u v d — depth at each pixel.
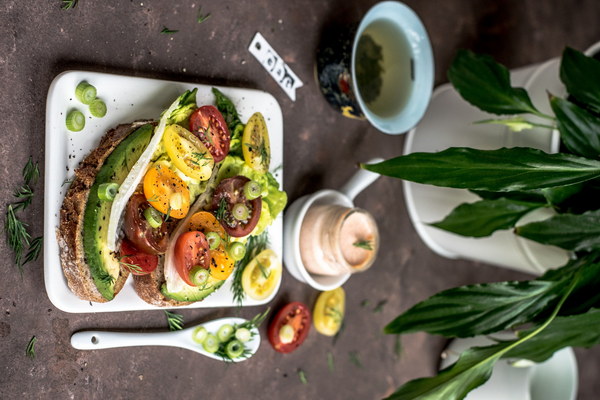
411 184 0.79
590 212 0.62
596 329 0.61
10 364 0.59
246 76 0.70
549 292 0.62
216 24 0.68
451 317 0.62
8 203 0.59
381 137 0.79
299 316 0.72
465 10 0.83
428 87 0.73
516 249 0.71
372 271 0.79
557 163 0.56
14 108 0.59
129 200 0.57
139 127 0.59
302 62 0.73
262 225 0.65
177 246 0.58
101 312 0.63
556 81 0.69
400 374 0.81
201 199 0.61
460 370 0.60
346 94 0.71
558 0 0.90
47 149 0.58
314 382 0.75
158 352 0.66
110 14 0.63
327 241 0.67
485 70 0.68
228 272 0.62
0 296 0.58
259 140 0.65
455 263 0.85
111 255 0.57
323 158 0.75
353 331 0.78
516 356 0.62
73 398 0.62
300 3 0.73
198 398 0.68
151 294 0.60
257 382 0.71
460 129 0.74
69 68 0.61
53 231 0.58
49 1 0.60
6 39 0.58
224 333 0.67
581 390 0.94
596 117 0.63
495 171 0.57
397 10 0.71
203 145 0.59
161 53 0.65
